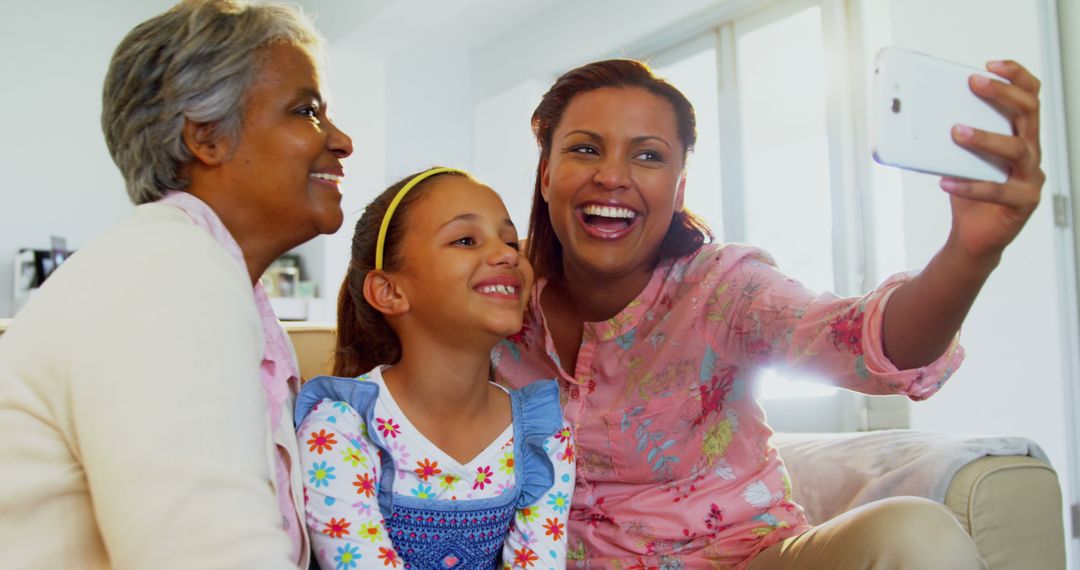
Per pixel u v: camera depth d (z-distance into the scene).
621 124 1.21
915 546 0.94
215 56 0.90
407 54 5.93
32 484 0.75
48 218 5.41
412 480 1.11
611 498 1.26
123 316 0.73
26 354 0.75
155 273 0.75
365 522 1.04
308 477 1.05
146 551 0.68
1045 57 2.77
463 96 6.14
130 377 0.71
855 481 1.34
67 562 0.77
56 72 5.48
